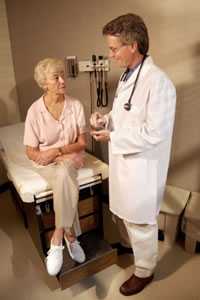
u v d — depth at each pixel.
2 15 2.64
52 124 1.66
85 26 2.05
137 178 1.25
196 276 1.61
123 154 1.24
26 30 2.52
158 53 1.75
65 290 1.58
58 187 1.45
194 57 1.63
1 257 1.87
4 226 2.21
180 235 1.92
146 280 1.54
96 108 2.24
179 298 1.47
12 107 2.94
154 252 1.45
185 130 1.82
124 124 1.25
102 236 1.78
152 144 1.15
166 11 1.63
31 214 1.82
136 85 1.19
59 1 2.14
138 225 1.37
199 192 1.93
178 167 1.95
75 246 1.52
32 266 1.78
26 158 1.92
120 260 1.77
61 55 2.33
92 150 2.37
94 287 1.58
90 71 2.15
